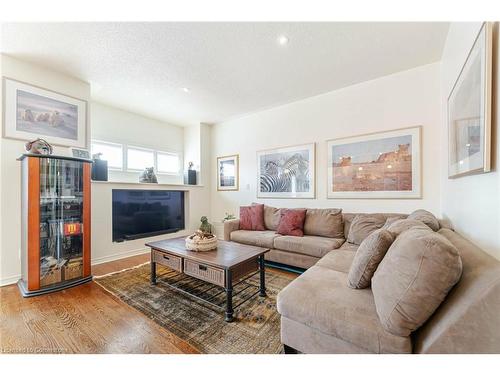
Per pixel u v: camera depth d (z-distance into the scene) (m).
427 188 2.52
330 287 1.32
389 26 1.93
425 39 2.10
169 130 4.71
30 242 2.11
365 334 0.98
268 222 3.42
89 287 2.29
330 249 2.42
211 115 4.26
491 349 0.71
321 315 1.11
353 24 1.91
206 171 4.79
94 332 1.55
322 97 3.31
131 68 2.60
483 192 1.22
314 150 3.38
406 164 2.65
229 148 4.52
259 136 4.06
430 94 2.51
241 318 1.72
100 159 3.33
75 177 2.48
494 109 1.06
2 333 1.54
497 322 0.70
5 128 2.30
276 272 2.72
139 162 4.20
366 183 2.92
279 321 1.68
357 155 2.99
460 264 0.86
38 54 2.31
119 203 3.51
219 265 1.76
